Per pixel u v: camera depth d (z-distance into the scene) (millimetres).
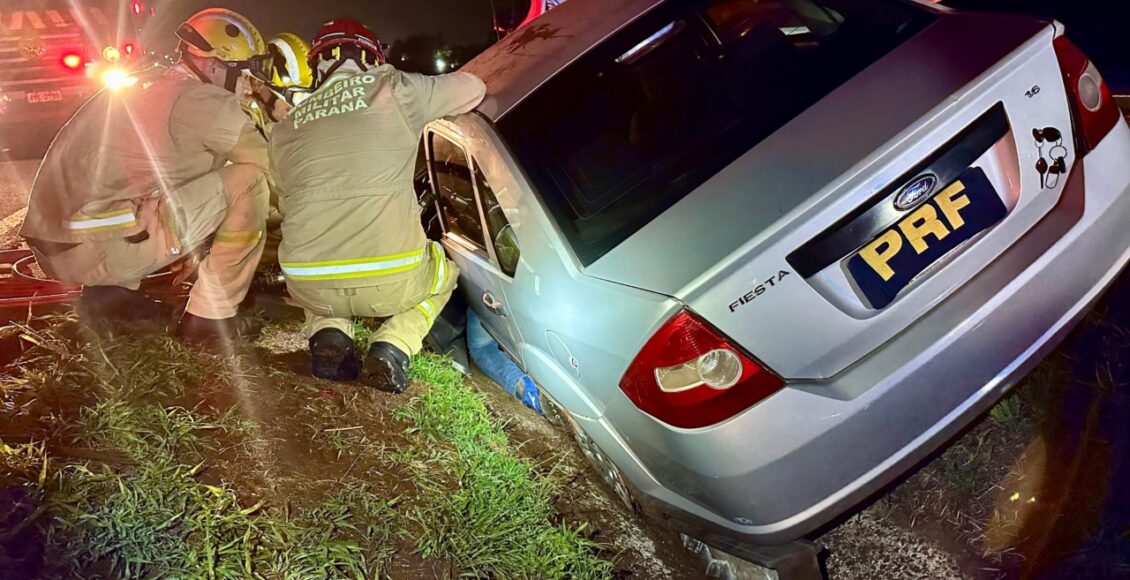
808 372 2373
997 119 2436
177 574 2414
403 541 2805
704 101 2996
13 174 7773
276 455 3053
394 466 3150
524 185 2996
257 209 3717
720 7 3283
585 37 3432
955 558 2877
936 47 2729
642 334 2441
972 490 3016
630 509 3186
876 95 2619
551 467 3490
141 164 3473
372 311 3490
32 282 5074
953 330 2393
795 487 2418
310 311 3580
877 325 2379
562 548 2957
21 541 2389
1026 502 2928
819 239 2328
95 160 3439
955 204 2410
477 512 2977
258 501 2797
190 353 3523
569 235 2822
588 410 2842
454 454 3301
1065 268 2496
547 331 2924
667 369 2404
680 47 3215
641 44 3277
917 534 2979
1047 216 2523
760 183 2525
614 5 3594
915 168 2365
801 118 2691
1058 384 3117
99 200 3473
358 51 3318
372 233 3328
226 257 3709
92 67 8055
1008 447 3062
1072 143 2553
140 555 2418
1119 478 2842
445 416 3537
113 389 3102
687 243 2494
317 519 2752
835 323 2352
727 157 2766
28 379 3129
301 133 3346
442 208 3928
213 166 3705
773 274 2314
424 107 3309
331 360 3516
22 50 7910
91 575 2363
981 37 2678
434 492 3035
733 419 2367
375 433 3336
